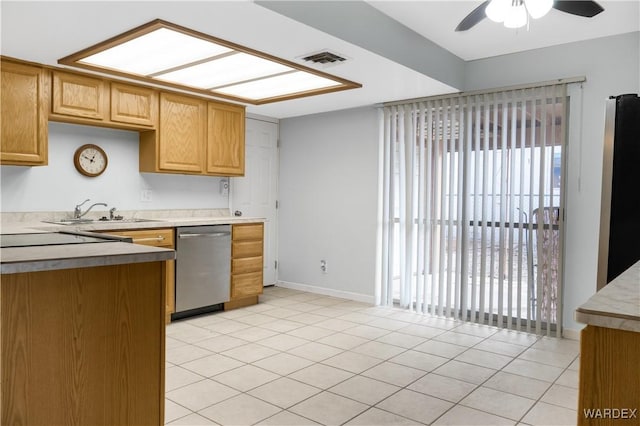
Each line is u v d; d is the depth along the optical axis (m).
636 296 1.03
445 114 4.38
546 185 3.88
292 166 5.70
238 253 4.63
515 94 4.02
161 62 3.46
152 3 2.41
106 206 4.20
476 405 2.53
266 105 4.91
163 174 4.63
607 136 2.64
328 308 4.73
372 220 4.98
